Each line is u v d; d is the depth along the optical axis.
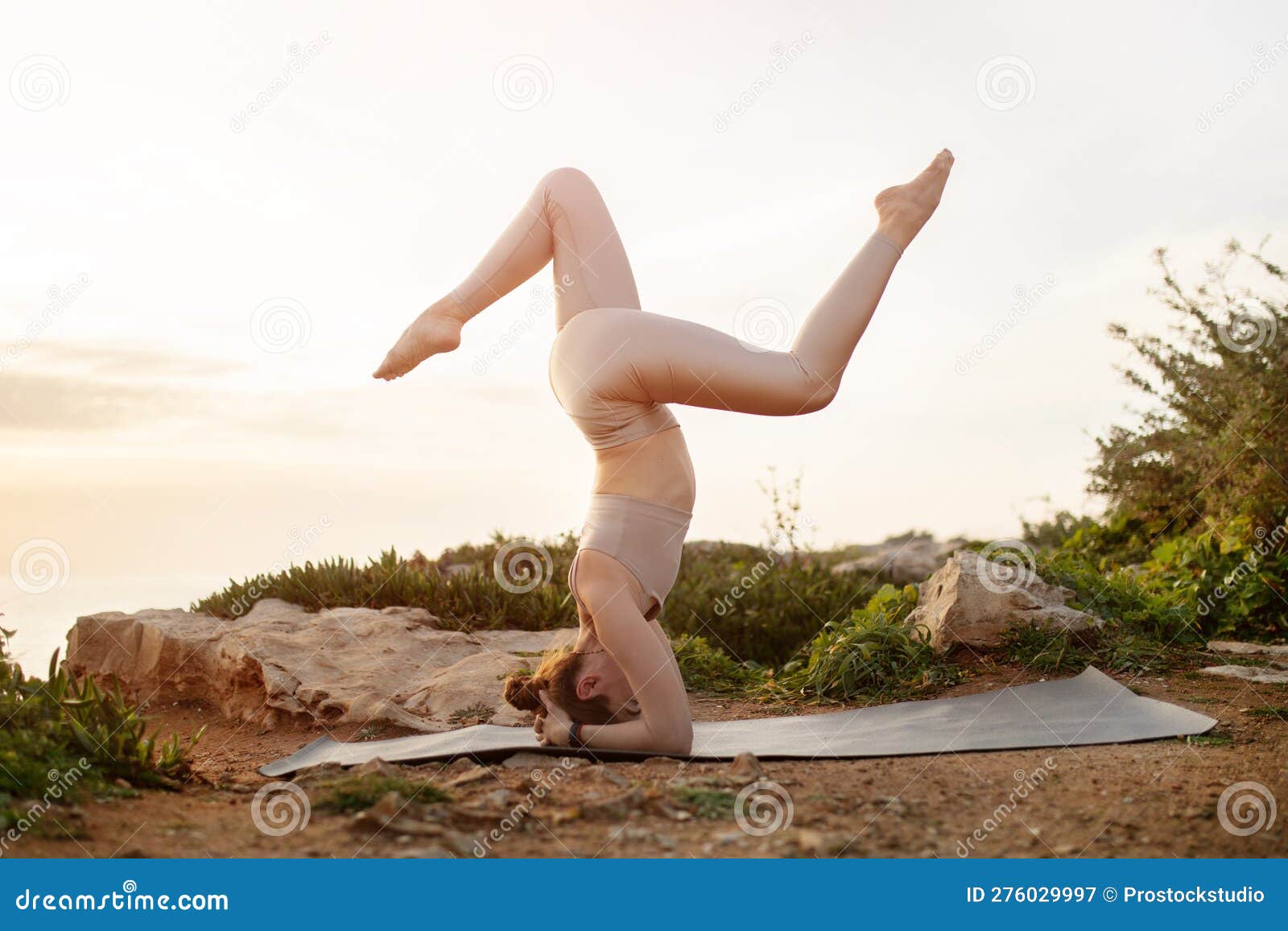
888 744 4.00
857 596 8.65
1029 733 4.13
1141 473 8.98
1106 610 5.86
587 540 3.87
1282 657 5.66
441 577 8.20
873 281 3.92
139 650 6.02
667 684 3.77
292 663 5.56
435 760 3.77
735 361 3.76
